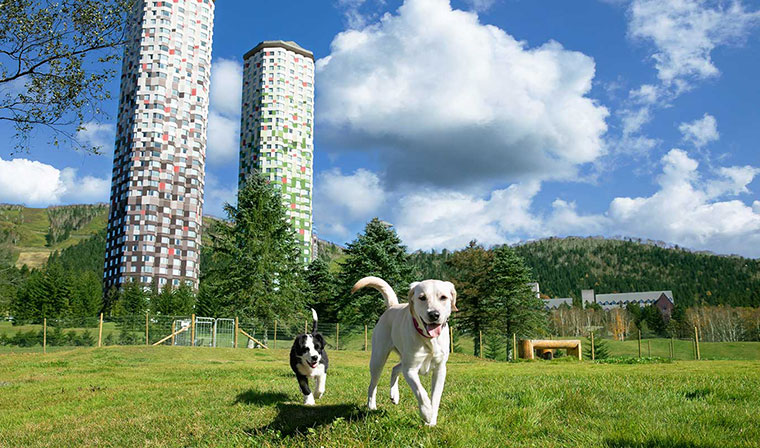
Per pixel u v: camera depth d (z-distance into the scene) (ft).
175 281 357.00
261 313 123.03
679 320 427.74
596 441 13.01
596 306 650.43
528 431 14.61
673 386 23.38
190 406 24.98
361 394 25.21
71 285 241.14
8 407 29.86
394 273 158.10
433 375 16.29
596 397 19.45
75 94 46.91
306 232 448.24
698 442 12.53
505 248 161.68
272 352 87.56
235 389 30.48
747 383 24.13
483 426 15.14
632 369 43.86
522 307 157.89
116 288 345.92
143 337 115.14
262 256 125.59
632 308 553.23
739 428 14.32
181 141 374.63
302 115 470.80
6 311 205.77
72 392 34.27
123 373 48.70
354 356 83.51
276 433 15.98
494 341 168.25
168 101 373.81
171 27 382.01
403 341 16.25
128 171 364.17
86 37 46.09
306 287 137.80
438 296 15.11
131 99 374.84
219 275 127.44
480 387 25.13
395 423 14.99
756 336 400.06
